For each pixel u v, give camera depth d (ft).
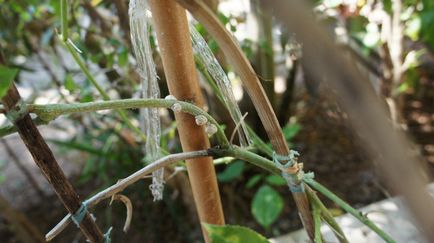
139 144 2.06
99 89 0.94
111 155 2.01
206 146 0.76
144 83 0.76
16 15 1.98
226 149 0.70
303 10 0.26
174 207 2.21
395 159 0.28
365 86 0.27
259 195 1.59
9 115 0.55
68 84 1.35
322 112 2.84
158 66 1.24
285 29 0.28
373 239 1.26
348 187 2.33
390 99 1.68
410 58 2.08
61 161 2.82
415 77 2.30
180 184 1.98
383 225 1.29
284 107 2.49
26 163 3.07
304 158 2.58
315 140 2.71
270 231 2.16
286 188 2.44
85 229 0.66
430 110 2.87
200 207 0.83
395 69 1.86
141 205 2.35
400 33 1.84
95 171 2.36
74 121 2.22
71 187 0.63
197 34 0.74
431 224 0.28
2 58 0.59
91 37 1.60
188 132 0.74
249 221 2.23
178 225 2.22
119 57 1.42
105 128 2.19
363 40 1.83
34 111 0.57
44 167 0.60
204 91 1.74
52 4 1.45
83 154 2.73
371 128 0.27
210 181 0.81
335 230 0.76
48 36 1.81
